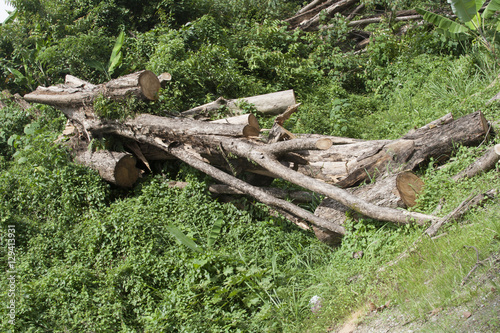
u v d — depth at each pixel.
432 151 5.89
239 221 6.62
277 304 5.14
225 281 5.40
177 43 9.86
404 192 5.38
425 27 11.91
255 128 6.80
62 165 7.69
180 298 5.26
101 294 5.53
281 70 10.73
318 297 5.04
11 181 7.89
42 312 5.36
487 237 4.08
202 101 9.12
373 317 4.18
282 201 6.08
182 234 5.75
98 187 7.26
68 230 6.88
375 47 11.66
